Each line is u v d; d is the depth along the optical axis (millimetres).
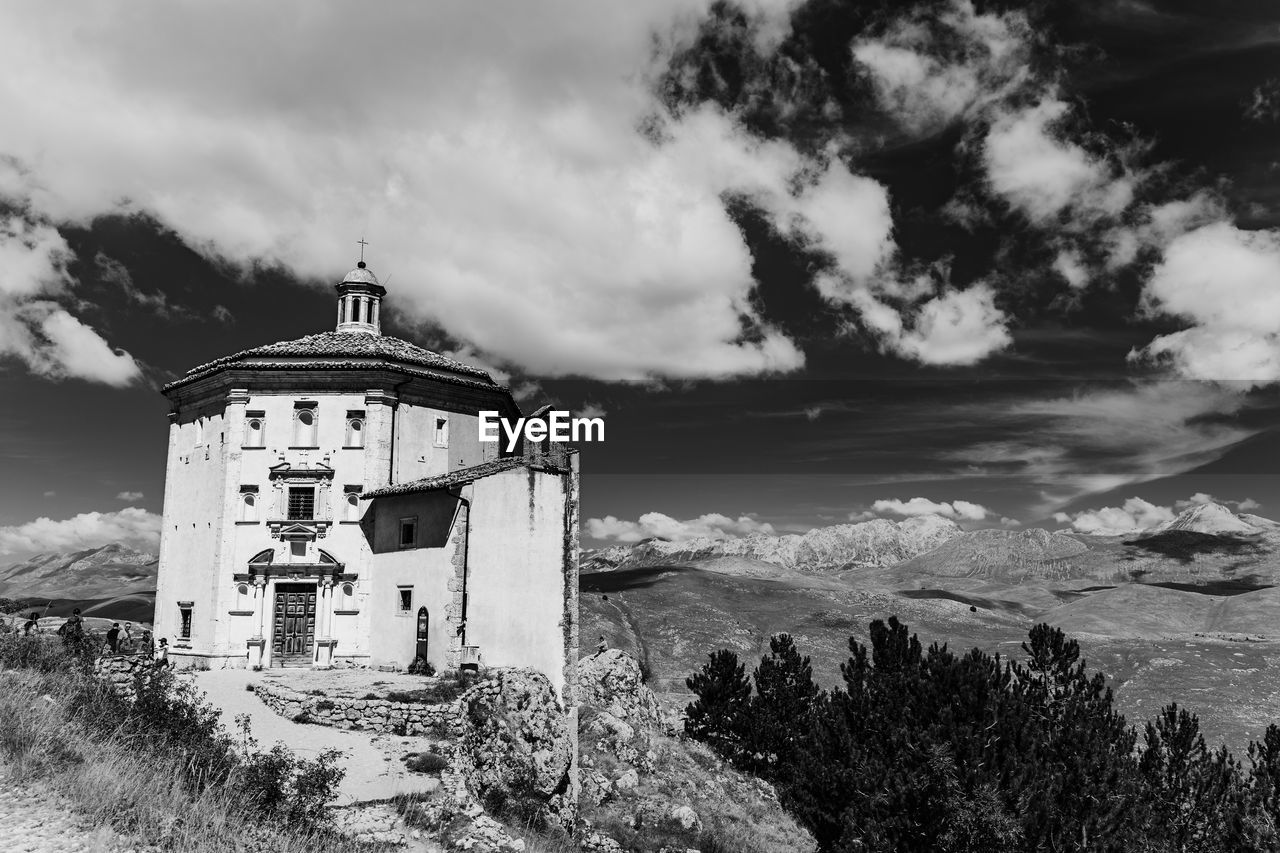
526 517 42906
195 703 25594
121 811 16344
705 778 44688
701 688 54812
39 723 19266
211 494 53312
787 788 42438
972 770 32031
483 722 32500
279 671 47594
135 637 59281
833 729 40875
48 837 14492
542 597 42031
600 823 34469
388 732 34906
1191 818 37969
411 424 54375
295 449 52469
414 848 22031
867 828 32375
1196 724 41562
